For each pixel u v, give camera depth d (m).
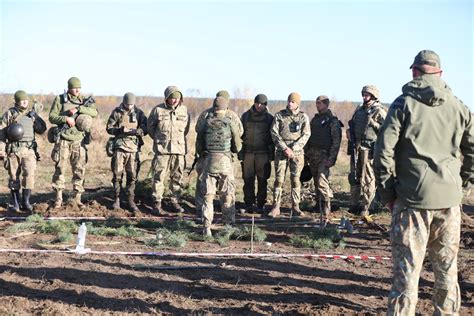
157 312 6.13
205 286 7.00
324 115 12.14
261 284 7.18
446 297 5.19
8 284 6.80
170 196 12.70
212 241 9.67
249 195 12.94
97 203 12.89
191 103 40.00
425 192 4.98
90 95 12.55
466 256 8.98
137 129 12.45
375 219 11.91
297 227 11.15
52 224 10.10
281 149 12.00
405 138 5.08
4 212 12.27
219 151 9.79
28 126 12.22
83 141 12.53
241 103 42.34
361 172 11.87
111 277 7.25
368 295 6.91
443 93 5.04
